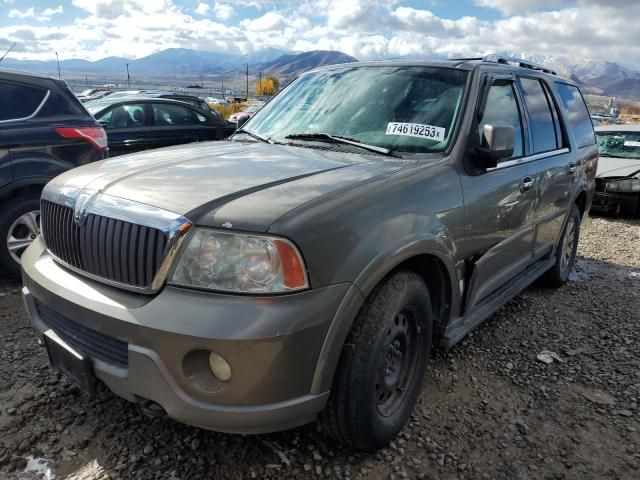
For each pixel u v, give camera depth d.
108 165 2.61
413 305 2.43
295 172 2.39
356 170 2.46
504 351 3.62
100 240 2.12
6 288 4.30
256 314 1.85
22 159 4.28
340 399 2.16
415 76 3.25
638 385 3.21
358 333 2.14
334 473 2.33
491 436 2.65
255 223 1.90
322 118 3.27
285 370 1.90
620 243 7.10
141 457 2.35
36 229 4.43
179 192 2.12
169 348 1.87
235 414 1.91
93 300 2.07
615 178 8.66
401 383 2.56
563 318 4.28
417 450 2.52
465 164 2.85
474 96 3.06
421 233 2.38
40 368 3.05
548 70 4.59
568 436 2.68
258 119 3.68
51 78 4.65
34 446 2.38
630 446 2.62
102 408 2.68
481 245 3.00
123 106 8.58
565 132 4.46
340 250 2.02
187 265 1.92
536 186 3.66
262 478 2.27
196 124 9.48
